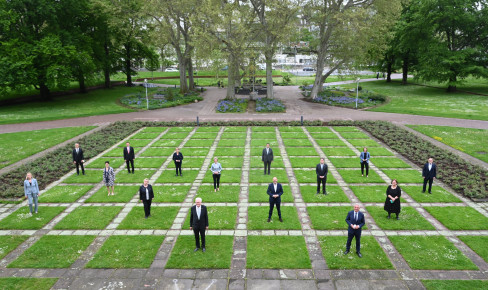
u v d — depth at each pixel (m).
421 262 10.47
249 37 39.59
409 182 17.22
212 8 34.88
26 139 26.41
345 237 12.02
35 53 37.31
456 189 16.12
